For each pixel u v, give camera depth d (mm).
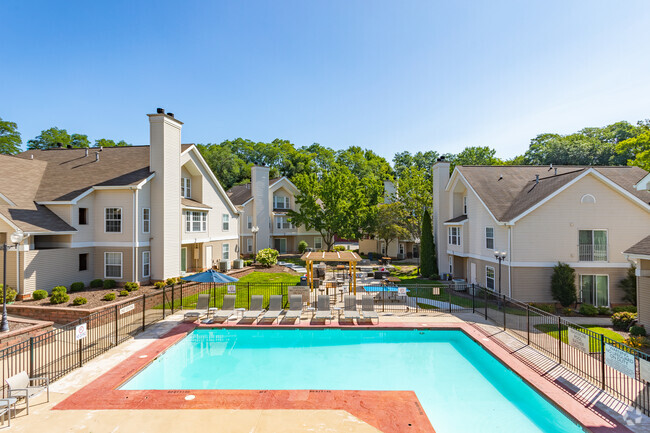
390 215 34344
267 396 8828
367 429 7273
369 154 87938
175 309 17828
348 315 15531
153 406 8219
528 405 9070
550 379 9633
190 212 25438
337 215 36906
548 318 15984
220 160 67188
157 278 22031
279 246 44156
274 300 16844
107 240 20906
